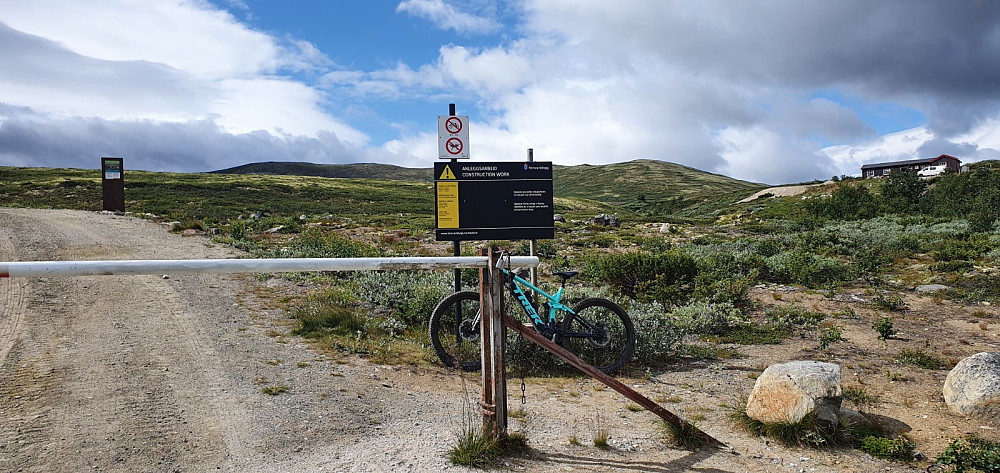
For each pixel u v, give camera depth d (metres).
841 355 8.10
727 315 9.91
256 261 3.60
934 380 6.96
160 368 5.96
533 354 7.25
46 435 4.18
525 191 7.84
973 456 4.48
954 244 20.14
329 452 4.20
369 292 9.98
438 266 4.03
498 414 4.21
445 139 7.76
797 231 34.75
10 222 18.08
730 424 5.38
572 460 4.22
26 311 7.82
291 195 77.62
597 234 30.03
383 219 38.78
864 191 49.84
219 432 4.48
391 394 5.80
